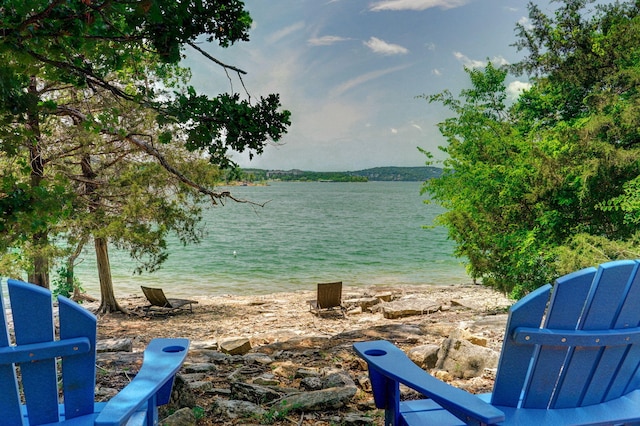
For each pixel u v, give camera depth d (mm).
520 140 11781
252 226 73688
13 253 12469
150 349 2543
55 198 5379
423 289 24297
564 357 2258
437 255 42688
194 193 16266
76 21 4242
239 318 17156
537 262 11250
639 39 10680
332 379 5133
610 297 2213
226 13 5203
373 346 2568
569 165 10219
